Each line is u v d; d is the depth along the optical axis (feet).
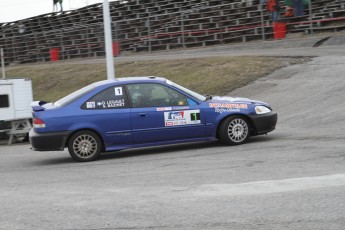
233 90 74.23
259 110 42.32
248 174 30.53
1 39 223.30
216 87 77.36
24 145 61.62
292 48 106.42
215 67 88.84
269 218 22.15
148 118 40.75
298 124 50.26
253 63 86.07
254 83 74.95
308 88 64.90
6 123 66.28
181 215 23.30
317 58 82.79
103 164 38.42
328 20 125.18
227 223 21.84
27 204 26.78
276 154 36.27
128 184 30.19
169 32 172.55
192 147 43.24
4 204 27.07
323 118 50.85
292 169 30.94
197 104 41.63
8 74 138.00
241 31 148.25
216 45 144.36
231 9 167.84
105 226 22.34
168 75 92.32
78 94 41.39
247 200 24.99
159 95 41.55
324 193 25.27
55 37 202.18
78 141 40.19
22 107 66.95
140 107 41.01
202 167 33.83
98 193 28.35
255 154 37.01
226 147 41.29
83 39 188.14
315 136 42.78
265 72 79.56
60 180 33.01
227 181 29.07
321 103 56.95
